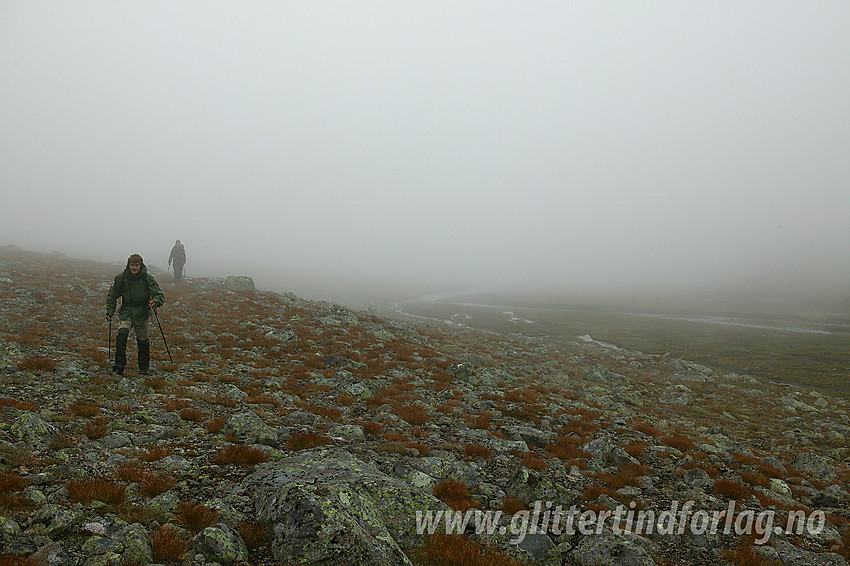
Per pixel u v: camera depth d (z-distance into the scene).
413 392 22.72
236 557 7.00
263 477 9.70
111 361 17.62
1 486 7.35
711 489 14.30
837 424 29.89
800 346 70.88
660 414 28.25
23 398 12.36
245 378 19.62
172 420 12.89
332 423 15.54
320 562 7.03
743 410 32.53
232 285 52.66
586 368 44.25
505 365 37.12
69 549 6.23
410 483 10.98
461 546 8.41
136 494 8.50
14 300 28.22
